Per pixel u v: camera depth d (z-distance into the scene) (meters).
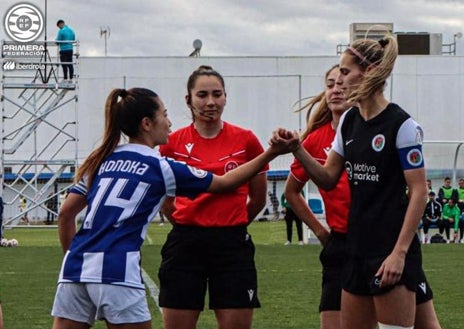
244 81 47.81
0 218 26.25
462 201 28.77
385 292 5.68
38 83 33.28
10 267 18.89
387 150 5.71
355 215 5.88
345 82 5.95
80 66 45.72
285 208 26.05
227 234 7.11
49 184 33.84
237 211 7.14
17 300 13.55
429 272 17.67
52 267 18.88
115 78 46.12
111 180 5.94
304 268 18.41
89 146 45.88
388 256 5.68
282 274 17.25
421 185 5.64
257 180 7.45
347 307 5.98
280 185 42.19
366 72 5.88
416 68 48.34
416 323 6.11
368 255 5.79
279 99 48.09
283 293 14.39
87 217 5.93
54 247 25.41
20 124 43.94
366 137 5.82
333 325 7.00
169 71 46.50
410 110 48.50
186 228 7.13
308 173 6.23
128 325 5.75
